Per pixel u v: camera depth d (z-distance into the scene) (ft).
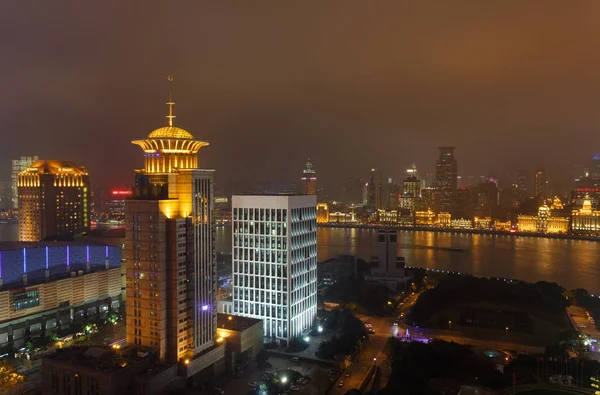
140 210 563.48
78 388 517.55
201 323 595.88
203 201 602.03
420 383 536.83
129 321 578.25
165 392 526.98
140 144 604.49
